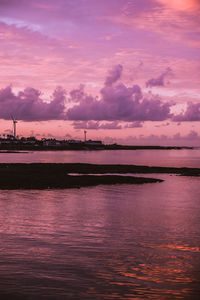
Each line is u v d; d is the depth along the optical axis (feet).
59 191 118.42
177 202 96.94
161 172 217.15
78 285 37.22
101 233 60.03
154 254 48.32
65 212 79.71
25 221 68.95
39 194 110.32
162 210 84.02
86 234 59.11
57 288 36.37
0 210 81.35
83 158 469.16
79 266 42.93
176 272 41.39
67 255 47.24
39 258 45.73
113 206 89.30
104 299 34.06
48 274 40.14
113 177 164.76
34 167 239.30
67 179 153.99
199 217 75.15
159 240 55.83
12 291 35.50
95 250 49.78
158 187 134.62
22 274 39.96
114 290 36.09
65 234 58.85
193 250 50.34
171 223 68.85
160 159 450.71
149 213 79.82
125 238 56.80
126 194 113.29
